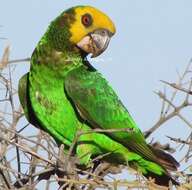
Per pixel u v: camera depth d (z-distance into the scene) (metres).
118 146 14.21
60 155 10.91
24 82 14.55
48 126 14.34
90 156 14.09
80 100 14.42
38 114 14.37
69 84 14.33
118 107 15.00
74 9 15.29
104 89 15.02
